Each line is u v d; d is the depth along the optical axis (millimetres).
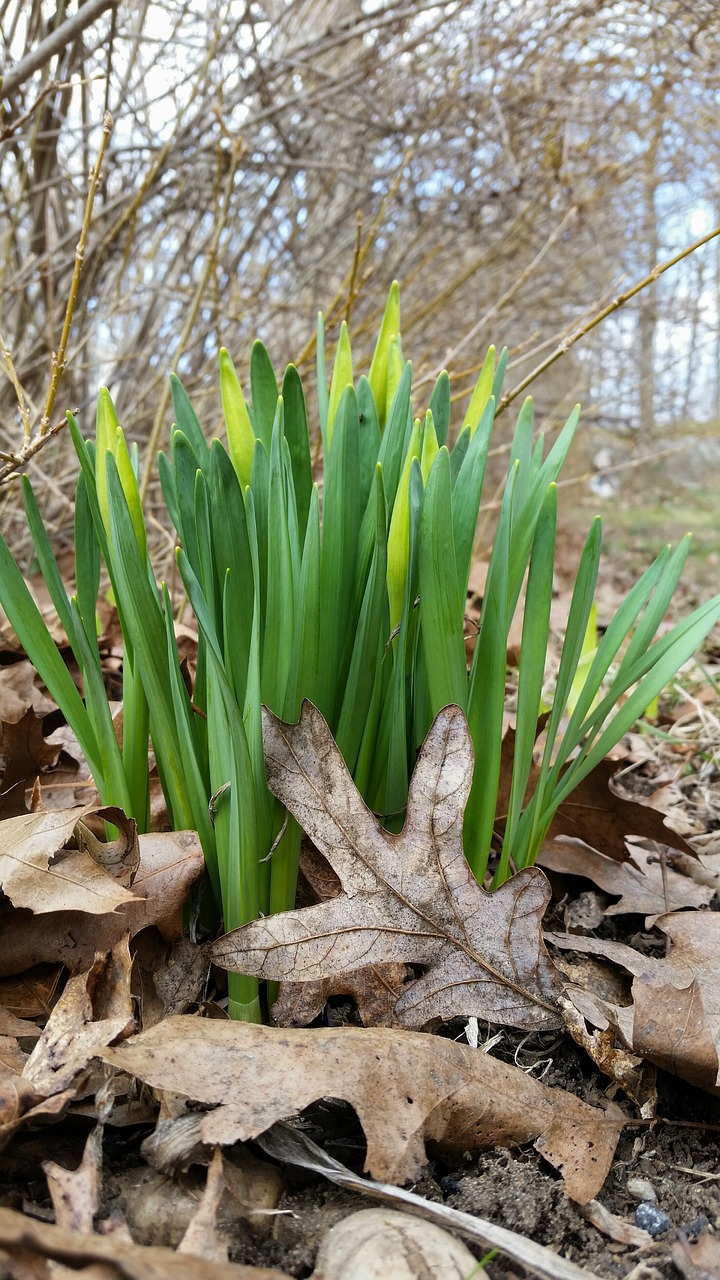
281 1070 208
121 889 240
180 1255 154
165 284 796
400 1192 202
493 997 257
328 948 245
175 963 268
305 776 245
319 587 247
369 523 258
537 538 246
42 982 266
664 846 372
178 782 274
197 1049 209
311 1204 212
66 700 267
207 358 846
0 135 409
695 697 656
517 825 287
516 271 1023
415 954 252
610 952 288
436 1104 215
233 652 248
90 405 830
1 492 546
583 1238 207
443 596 243
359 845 249
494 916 256
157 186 708
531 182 845
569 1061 269
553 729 272
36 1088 202
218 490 239
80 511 273
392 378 292
